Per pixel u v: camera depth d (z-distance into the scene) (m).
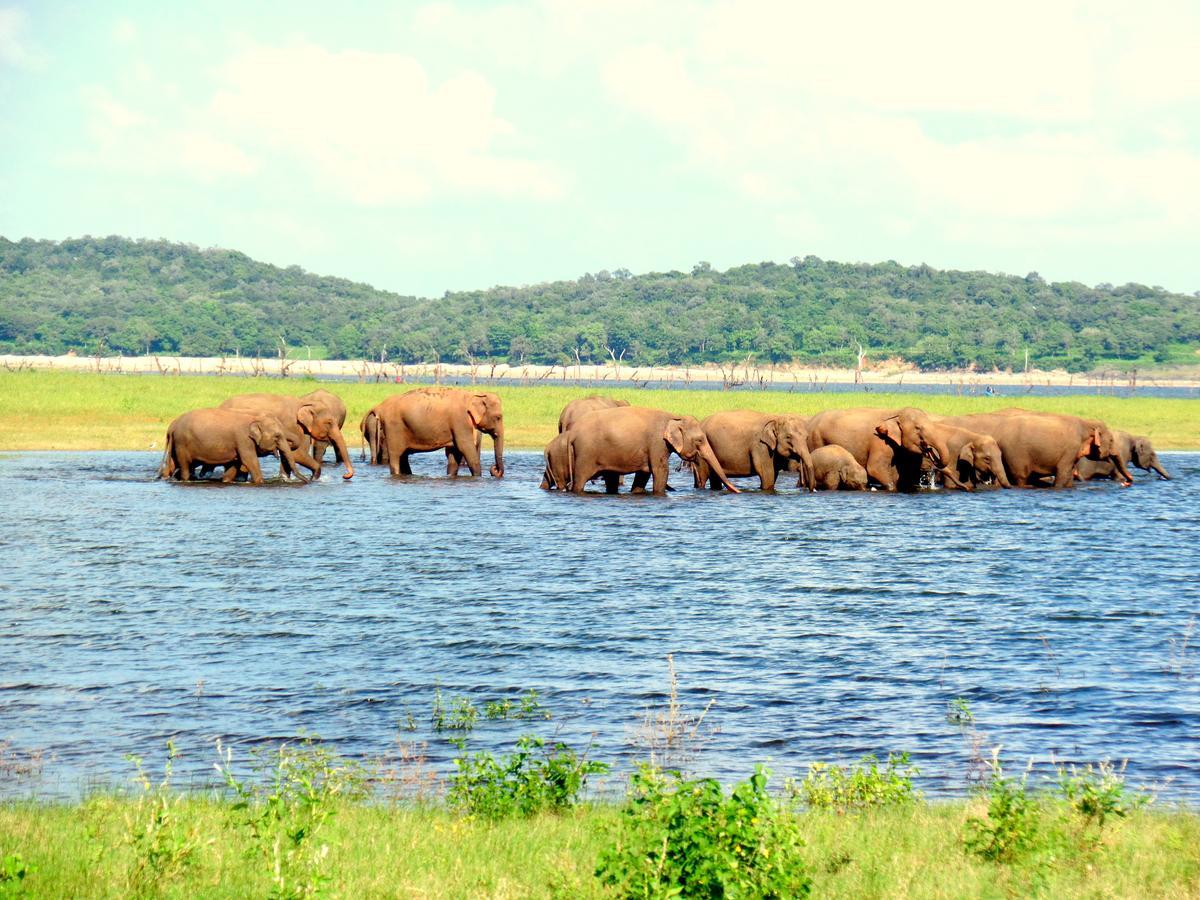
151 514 80.00
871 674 42.44
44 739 34.56
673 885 21.05
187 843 22.94
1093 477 116.75
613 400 109.81
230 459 100.38
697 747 34.56
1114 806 26.98
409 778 31.06
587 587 57.34
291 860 22.48
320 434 106.44
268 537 71.06
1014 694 40.22
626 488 103.44
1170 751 34.62
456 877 22.70
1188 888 22.59
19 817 25.94
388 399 109.88
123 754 33.28
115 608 51.41
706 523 79.38
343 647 45.41
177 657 43.66
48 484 96.94
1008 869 23.48
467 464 115.88
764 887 21.61
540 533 74.06
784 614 51.97
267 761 32.59
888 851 24.55
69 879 22.02
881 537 74.31
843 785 29.44
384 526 76.25
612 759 33.28
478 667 42.97
